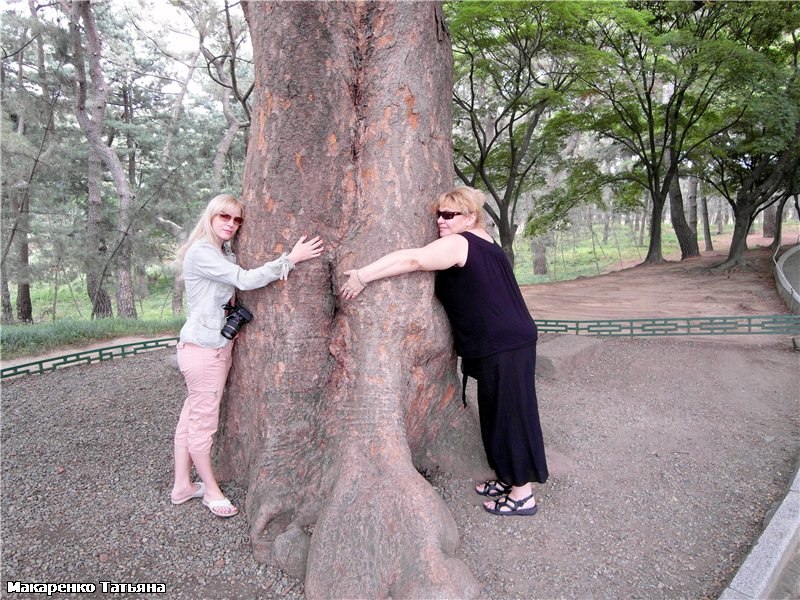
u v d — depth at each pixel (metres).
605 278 17.84
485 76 15.03
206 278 2.68
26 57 19.09
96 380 5.78
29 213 15.60
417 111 2.76
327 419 2.84
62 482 3.16
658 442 3.71
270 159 2.69
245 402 2.98
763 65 12.80
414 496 2.44
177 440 2.84
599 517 2.80
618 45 15.72
